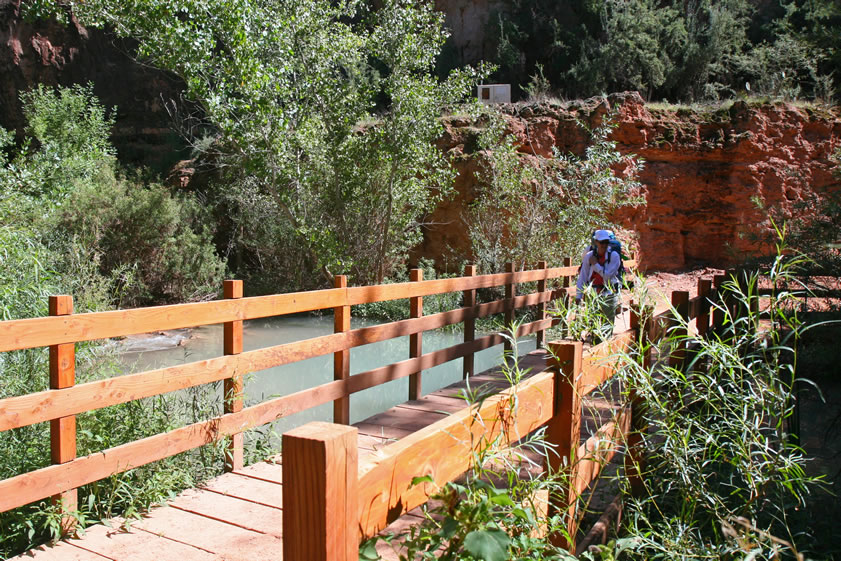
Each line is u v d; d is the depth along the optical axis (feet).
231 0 41.78
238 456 15.89
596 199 52.95
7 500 10.94
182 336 44.91
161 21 42.22
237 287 15.28
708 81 82.74
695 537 9.95
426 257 63.26
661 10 85.15
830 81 71.10
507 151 55.67
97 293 31.81
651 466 12.28
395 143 46.78
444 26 93.50
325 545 4.17
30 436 14.66
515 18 90.12
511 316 29.01
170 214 55.62
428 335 44.62
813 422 19.56
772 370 9.62
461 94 48.55
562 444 8.68
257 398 25.79
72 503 12.29
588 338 11.88
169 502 13.82
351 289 18.69
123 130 83.87
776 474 9.96
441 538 5.79
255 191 58.54
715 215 63.26
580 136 63.16
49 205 47.19
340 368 18.47
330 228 49.39
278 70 44.52
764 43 82.17
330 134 47.96
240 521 12.88
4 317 16.80
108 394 12.55
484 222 56.95
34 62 81.25
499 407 6.95
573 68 82.33
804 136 63.77
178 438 13.94
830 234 23.17
